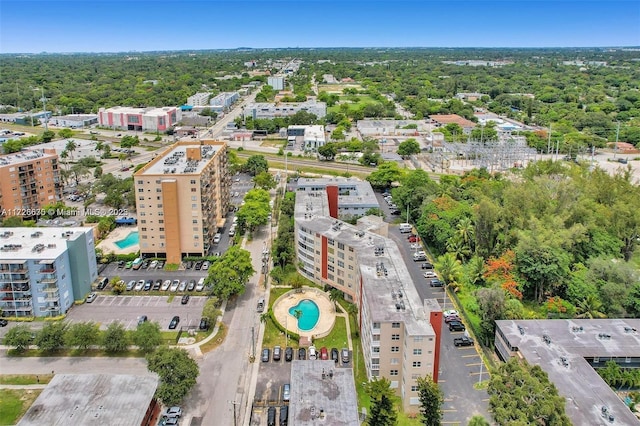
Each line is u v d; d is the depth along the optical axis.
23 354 129.25
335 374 101.19
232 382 119.81
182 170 183.00
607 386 108.00
